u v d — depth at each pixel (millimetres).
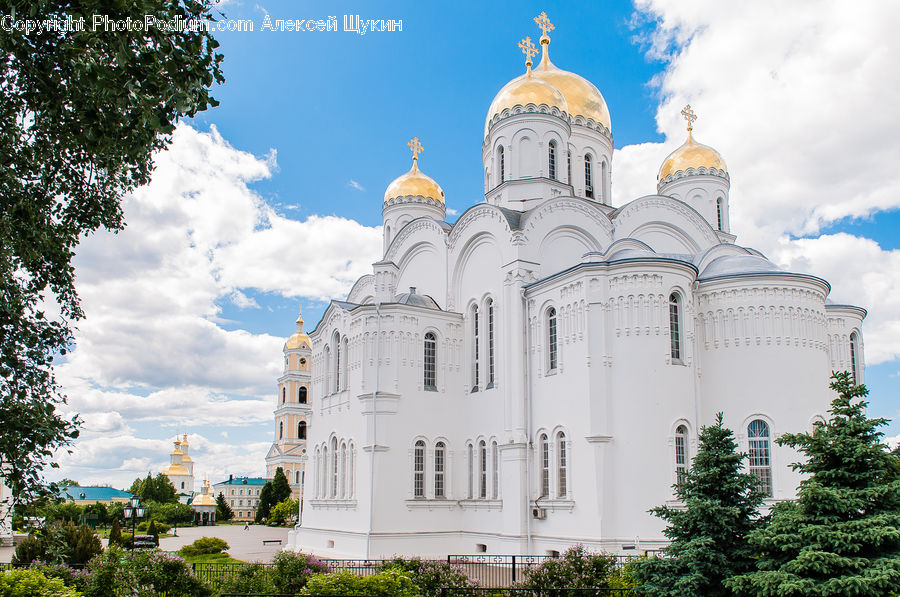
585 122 50781
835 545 17078
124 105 10242
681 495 20750
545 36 55031
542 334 37656
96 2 9656
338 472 44844
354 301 56031
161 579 23547
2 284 11445
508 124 45875
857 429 18656
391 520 39781
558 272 39125
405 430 41188
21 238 12039
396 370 41500
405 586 20734
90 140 11055
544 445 36875
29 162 12227
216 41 10750
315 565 24750
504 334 39500
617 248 39031
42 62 10961
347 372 45938
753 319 34656
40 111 11633
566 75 52375
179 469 166750
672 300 35062
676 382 33844
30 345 12250
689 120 54844
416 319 42656
